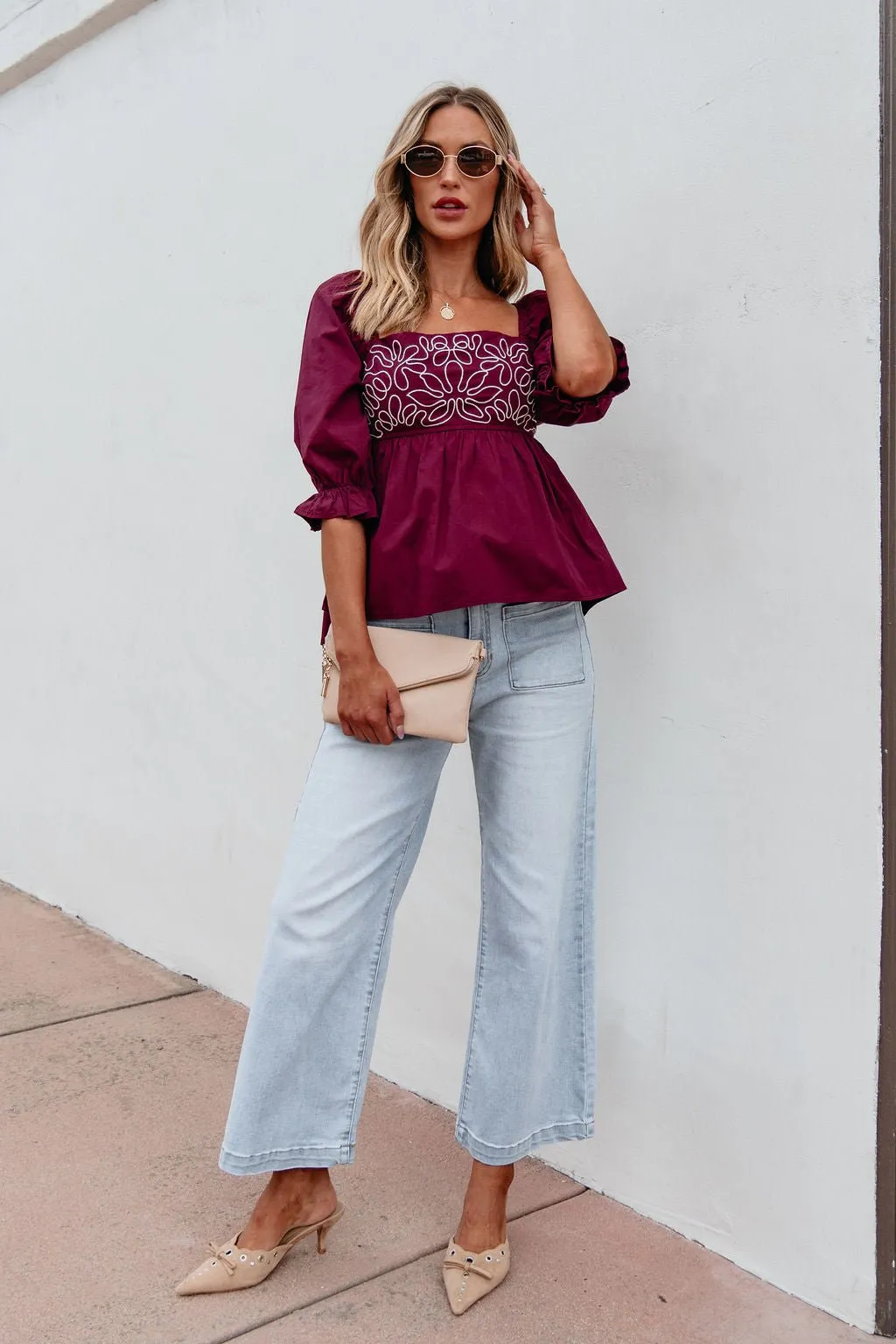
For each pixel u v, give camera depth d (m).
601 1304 1.94
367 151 2.65
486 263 2.06
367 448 1.85
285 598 2.95
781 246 1.92
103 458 3.56
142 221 3.33
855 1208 1.89
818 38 1.86
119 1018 3.09
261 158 2.93
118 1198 2.25
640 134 2.12
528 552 1.83
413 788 1.93
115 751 3.62
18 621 4.04
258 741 3.07
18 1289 1.97
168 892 3.44
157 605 3.39
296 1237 2.00
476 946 2.54
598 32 2.17
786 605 1.95
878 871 1.85
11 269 3.93
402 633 1.85
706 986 2.09
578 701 1.94
